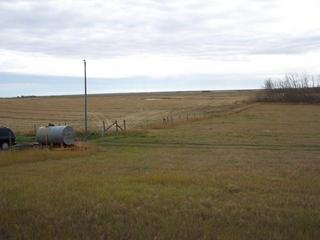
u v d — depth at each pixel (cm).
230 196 1434
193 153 2817
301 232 1019
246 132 4434
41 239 984
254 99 12900
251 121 5956
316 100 12044
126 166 2208
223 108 9819
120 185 1616
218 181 1702
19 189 1550
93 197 1402
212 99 16912
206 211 1219
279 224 1088
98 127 5222
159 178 1747
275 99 12431
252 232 1023
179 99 17400
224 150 3008
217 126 5156
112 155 2730
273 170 2039
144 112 9238
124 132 4300
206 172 1966
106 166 2214
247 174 1898
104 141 3666
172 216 1165
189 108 10488
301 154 2758
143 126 5284
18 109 10906
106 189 1538
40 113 9262
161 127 4997
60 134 3303
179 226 1070
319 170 2042
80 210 1233
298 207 1279
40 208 1255
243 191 1519
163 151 2945
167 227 1061
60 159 2562
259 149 3081
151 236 999
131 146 3312
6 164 2338
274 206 1293
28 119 7444
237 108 9669
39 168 2162
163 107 11300
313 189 1548
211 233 1013
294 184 1644
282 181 1711
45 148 3162
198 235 1005
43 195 1439
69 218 1145
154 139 3775
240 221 1117
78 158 2603
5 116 8269
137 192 1486
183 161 2400
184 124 5447
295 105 10875
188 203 1318
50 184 1652
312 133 4350
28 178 1822
